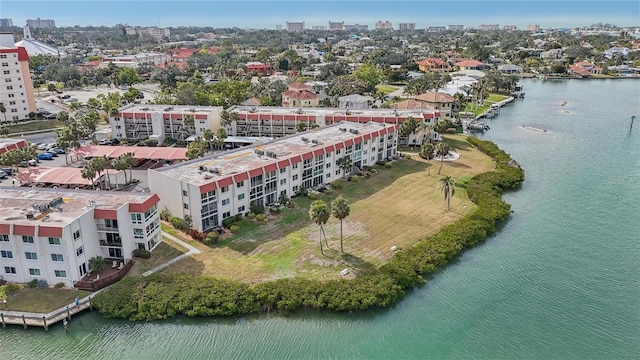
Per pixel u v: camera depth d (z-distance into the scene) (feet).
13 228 221.87
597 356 193.26
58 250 222.89
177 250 262.88
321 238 277.85
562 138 526.57
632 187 372.58
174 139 497.46
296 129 491.72
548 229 299.79
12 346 197.06
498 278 245.65
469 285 239.71
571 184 379.35
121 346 197.16
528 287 238.07
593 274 249.34
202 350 195.11
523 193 360.07
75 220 226.58
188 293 218.18
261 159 329.72
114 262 246.68
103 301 214.28
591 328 209.05
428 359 191.01
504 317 215.72
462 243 272.10
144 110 510.17
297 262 250.98
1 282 230.68
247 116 497.05
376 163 418.72
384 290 222.07
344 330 207.00
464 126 577.43
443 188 330.75
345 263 250.98
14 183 363.56
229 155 339.98
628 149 481.87
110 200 257.75
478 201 329.72
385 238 280.10
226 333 204.64
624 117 640.17
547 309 221.25
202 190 274.16
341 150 376.27
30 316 207.31
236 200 299.58
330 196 344.08
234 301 214.07
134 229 253.03
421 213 316.40
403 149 468.75
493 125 593.42
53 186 355.15
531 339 202.49
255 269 243.81
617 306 223.30
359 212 316.19
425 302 226.38
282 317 213.66
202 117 489.67
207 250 263.08
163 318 211.41
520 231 296.92
